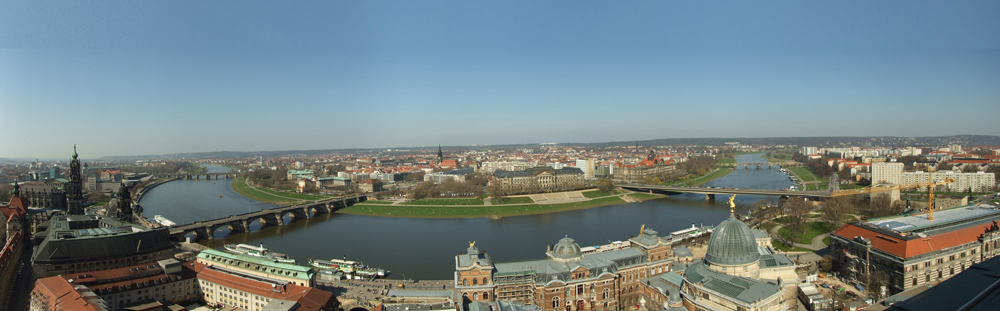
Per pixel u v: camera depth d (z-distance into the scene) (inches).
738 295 7741.1
